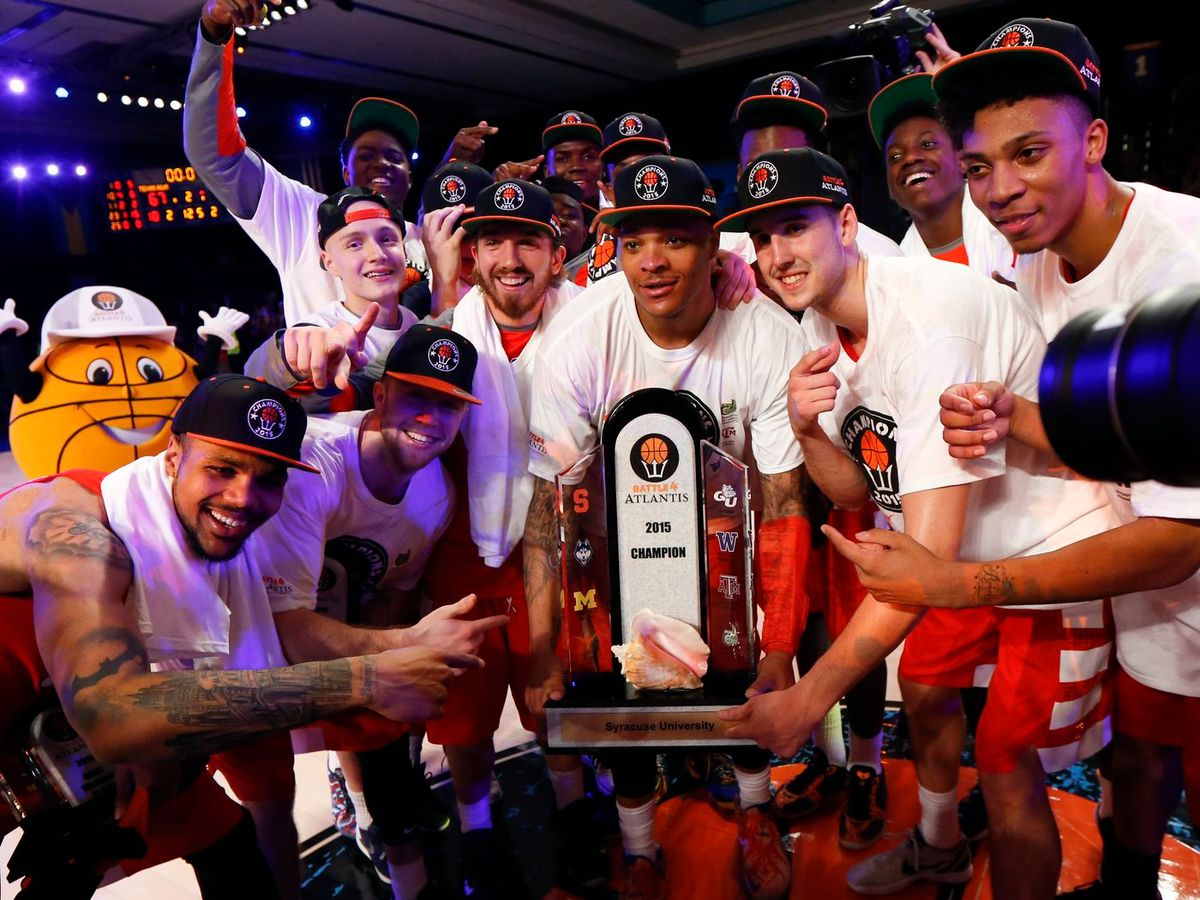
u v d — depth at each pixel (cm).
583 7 839
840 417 181
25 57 841
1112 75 705
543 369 204
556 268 230
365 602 221
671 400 176
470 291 241
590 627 187
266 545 176
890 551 135
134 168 1084
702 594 179
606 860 234
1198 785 174
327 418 216
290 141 1030
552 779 239
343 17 799
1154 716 175
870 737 237
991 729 183
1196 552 130
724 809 257
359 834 247
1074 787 261
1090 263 151
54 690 160
